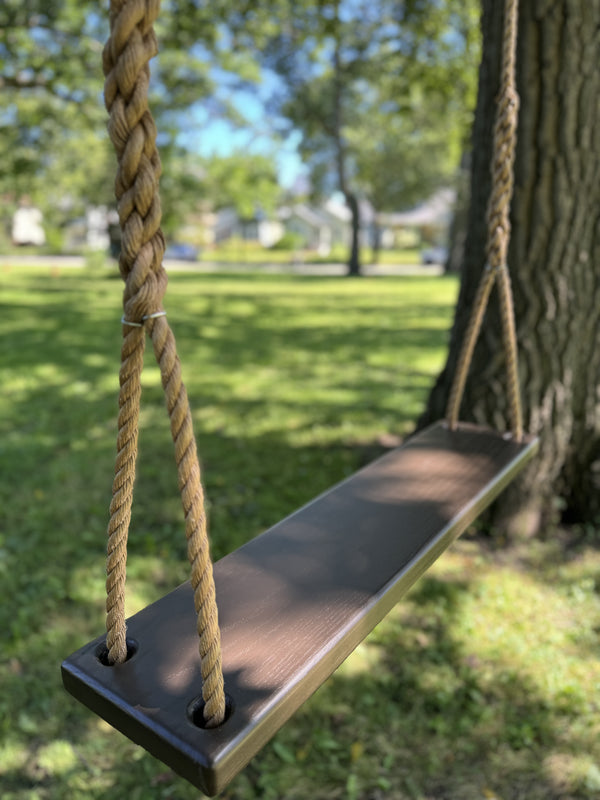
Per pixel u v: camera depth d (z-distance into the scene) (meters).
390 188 30.88
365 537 1.51
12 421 5.20
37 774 2.06
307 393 6.11
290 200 37.38
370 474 1.92
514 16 1.70
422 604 2.86
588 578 3.03
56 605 2.83
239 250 48.22
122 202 0.77
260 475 4.19
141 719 0.95
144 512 3.66
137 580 3.02
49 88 11.23
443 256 37.16
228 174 19.80
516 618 2.77
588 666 2.49
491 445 2.18
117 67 0.72
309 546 1.46
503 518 3.38
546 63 2.81
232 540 3.34
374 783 2.03
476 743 2.16
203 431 5.02
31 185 17.86
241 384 6.46
